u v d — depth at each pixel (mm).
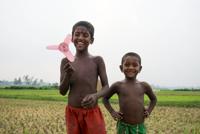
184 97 50062
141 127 7492
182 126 18203
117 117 7480
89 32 6551
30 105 34594
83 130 6555
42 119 21594
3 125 18031
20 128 16906
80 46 6520
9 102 39031
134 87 7527
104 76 6727
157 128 17312
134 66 7457
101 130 6520
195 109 30969
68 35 5855
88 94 6527
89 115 6457
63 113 26203
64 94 6715
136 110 7414
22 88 90812
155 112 27531
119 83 7621
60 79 6668
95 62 6723
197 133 15297
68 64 6168
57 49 5812
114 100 40625
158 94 61969
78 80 6527
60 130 16422
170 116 24141
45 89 89938
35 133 15258
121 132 7484
